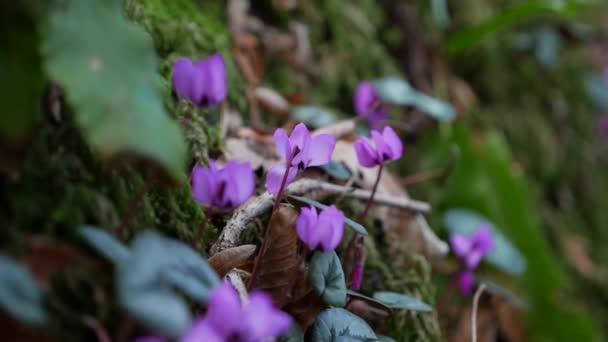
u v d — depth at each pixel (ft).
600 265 3.78
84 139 1.43
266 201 1.68
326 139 1.54
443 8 3.25
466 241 2.02
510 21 3.14
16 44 1.31
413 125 2.95
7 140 1.31
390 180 2.05
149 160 1.30
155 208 1.56
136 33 1.34
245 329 1.26
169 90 1.76
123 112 1.30
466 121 3.38
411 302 1.71
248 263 1.65
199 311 1.50
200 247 1.62
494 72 3.71
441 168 2.88
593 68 4.34
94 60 1.31
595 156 4.18
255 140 1.97
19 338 1.28
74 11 1.32
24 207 1.36
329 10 2.83
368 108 2.27
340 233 1.49
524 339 2.70
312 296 1.62
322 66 2.71
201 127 1.82
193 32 2.07
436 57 3.34
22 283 1.24
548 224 3.59
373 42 3.02
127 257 1.32
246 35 2.43
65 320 1.34
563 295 2.85
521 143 3.71
